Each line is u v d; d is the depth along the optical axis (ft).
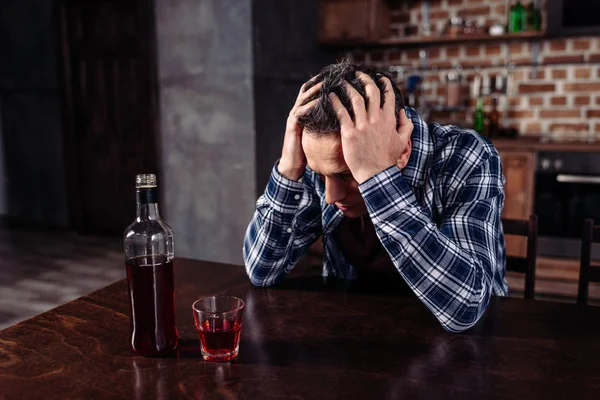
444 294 3.04
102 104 15.02
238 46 11.19
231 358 2.73
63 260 13.12
